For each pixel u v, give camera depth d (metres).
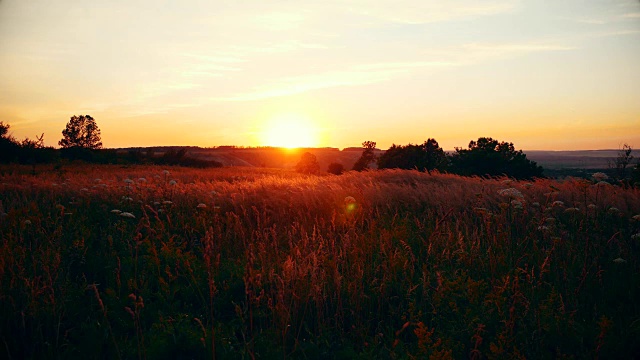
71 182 15.75
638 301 5.41
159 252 7.07
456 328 4.76
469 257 6.42
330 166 70.75
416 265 6.62
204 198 11.91
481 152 45.84
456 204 10.74
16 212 7.76
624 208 9.10
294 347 4.62
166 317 5.14
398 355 4.51
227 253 7.53
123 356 4.46
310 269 5.62
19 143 44.28
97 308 5.31
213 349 4.16
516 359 4.03
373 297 5.67
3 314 4.82
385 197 11.53
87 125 86.31
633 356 4.24
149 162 58.47
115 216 9.95
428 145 53.72
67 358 4.50
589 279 5.88
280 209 10.70
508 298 5.14
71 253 6.84
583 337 4.50
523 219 8.01
